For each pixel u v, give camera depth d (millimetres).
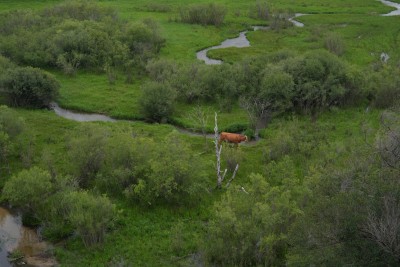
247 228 18141
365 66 44969
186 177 22875
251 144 30125
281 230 18766
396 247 13562
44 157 24312
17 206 22438
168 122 33562
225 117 33844
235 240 18469
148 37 48625
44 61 42594
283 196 19109
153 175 22156
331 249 14602
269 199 19609
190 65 40406
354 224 14430
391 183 15539
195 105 36250
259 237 18062
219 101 35969
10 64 38938
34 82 34188
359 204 15188
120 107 35125
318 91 34094
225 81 37094
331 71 36031
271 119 33000
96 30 46906
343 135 30406
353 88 35688
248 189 21094
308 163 25531
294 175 24266
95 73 42375
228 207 18703
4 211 22078
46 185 21500
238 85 37156
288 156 25422
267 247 17766
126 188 22594
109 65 43219
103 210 19516
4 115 27047
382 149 20078
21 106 34438
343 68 36656
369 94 36875
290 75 34719
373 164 19984
